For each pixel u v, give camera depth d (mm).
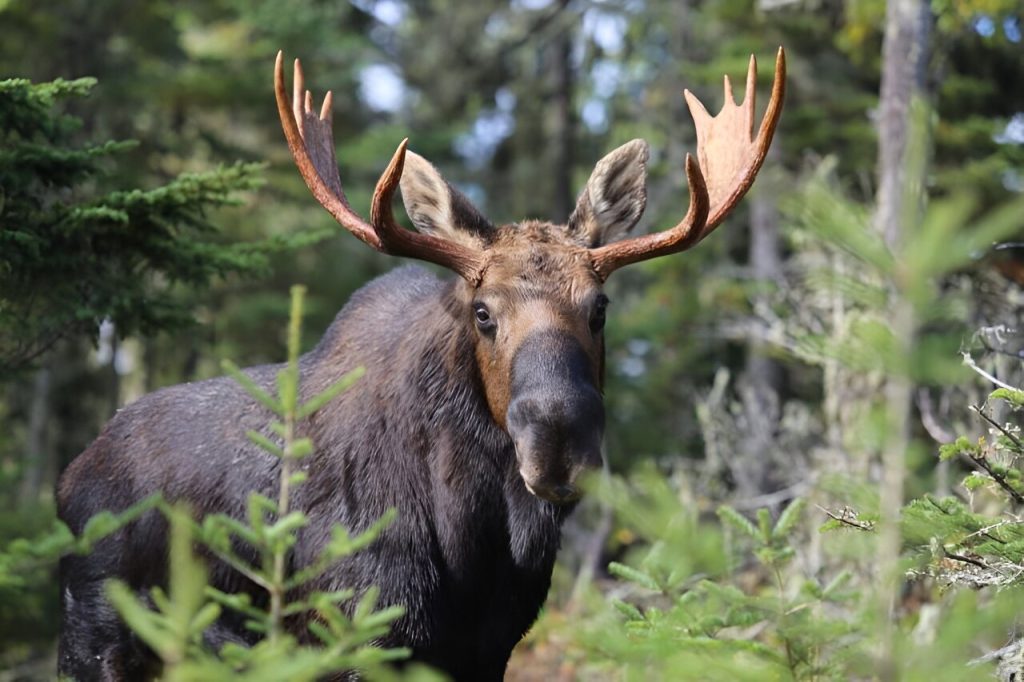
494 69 37969
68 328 11977
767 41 25484
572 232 9664
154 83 23906
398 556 8867
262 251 13039
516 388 8281
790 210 6426
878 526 7262
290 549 9117
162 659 9844
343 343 9852
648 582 8320
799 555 13133
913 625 11328
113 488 10141
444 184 9445
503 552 9156
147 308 12039
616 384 25391
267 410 9656
